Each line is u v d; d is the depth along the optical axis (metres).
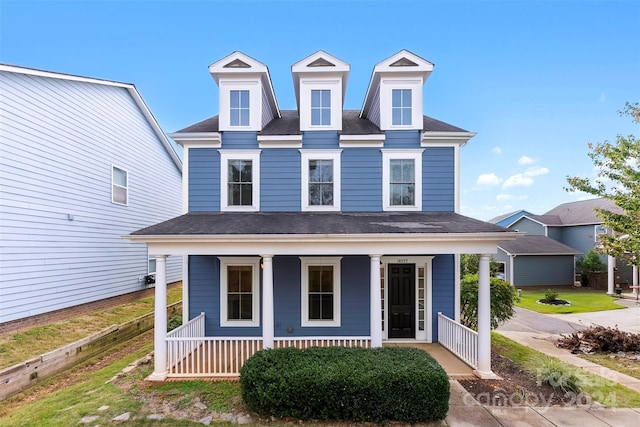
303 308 8.42
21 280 8.38
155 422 4.61
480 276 6.47
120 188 12.84
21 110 8.52
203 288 8.46
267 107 9.85
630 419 4.77
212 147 8.80
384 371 4.77
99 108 11.62
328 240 6.36
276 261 8.48
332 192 8.83
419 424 4.62
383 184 8.77
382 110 8.86
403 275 8.64
